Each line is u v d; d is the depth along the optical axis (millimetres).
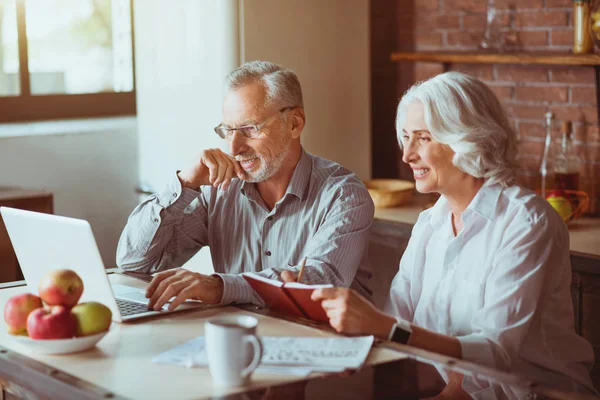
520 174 3480
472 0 3566
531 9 3373
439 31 3705
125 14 4297
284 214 2260
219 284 1921
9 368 1506
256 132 2168
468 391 1391
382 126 3969
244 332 1358
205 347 1567
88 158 3984
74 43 4176
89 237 1677
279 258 2266
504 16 3457
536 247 1818
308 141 3492
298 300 1726
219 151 2205
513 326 1755
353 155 3637
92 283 1753
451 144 1882
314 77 3479
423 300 2010
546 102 3367
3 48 3996
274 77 2184
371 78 3979
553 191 3064
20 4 3975
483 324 1782
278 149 2191
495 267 1830
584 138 3266
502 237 1869
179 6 3439
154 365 1477
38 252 1843
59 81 4160
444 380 1429
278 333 1670
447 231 2006
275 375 1425
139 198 3881
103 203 4051
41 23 4074
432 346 1678
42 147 3857
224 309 1871
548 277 1871
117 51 4297
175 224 2295
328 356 1520
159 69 3598
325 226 2168
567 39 3279
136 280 2191
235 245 2328
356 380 1414
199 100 3416
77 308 1556
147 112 3711
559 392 1405
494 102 1923
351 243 2148
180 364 1480
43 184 3881
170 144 3604
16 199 3479
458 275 1928
